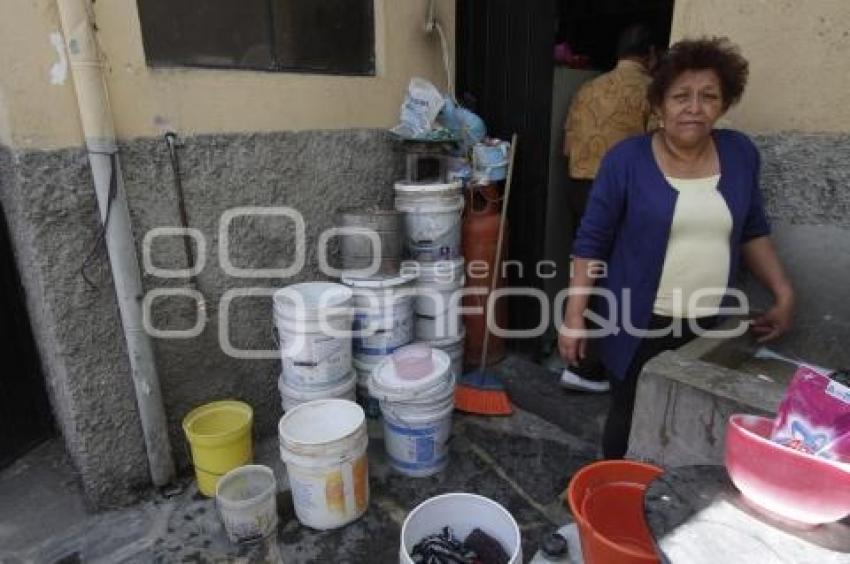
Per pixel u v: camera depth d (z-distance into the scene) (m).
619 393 1.96
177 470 2.37
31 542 2.02
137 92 1.97
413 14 2.78
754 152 1.77
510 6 2.94
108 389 2.09
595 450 2.53
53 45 1.76
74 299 1.95
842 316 1.84
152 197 2.07
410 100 2.70
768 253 1.87
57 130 1.82
